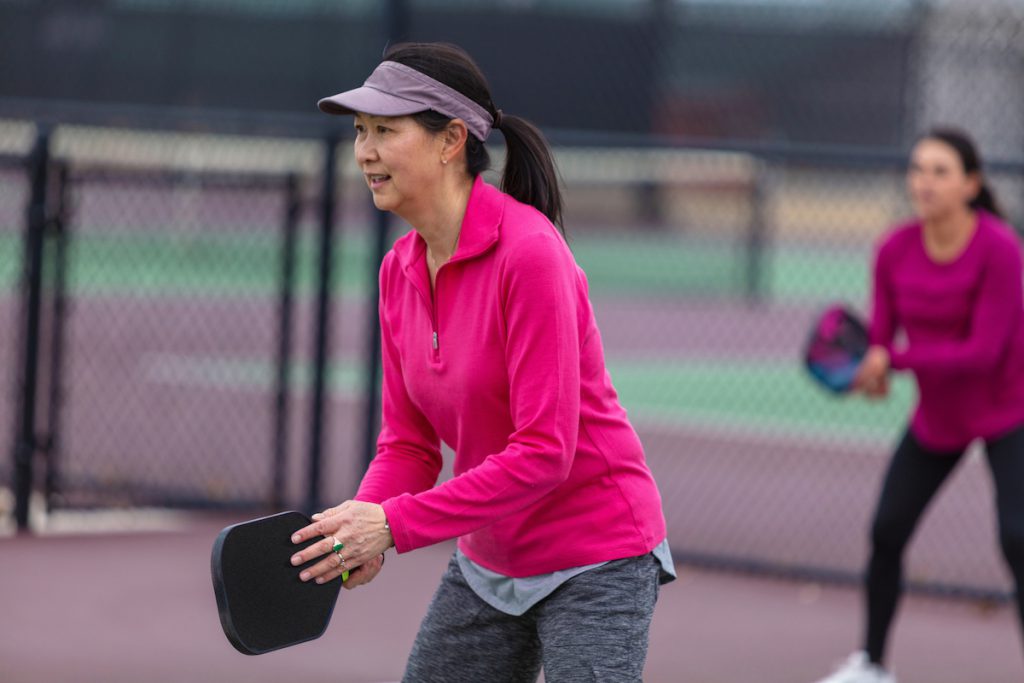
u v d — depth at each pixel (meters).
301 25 38.44
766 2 45.38
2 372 34.31
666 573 10.86
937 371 16.38
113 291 50.59
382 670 17.95
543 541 10.39
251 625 9.52
